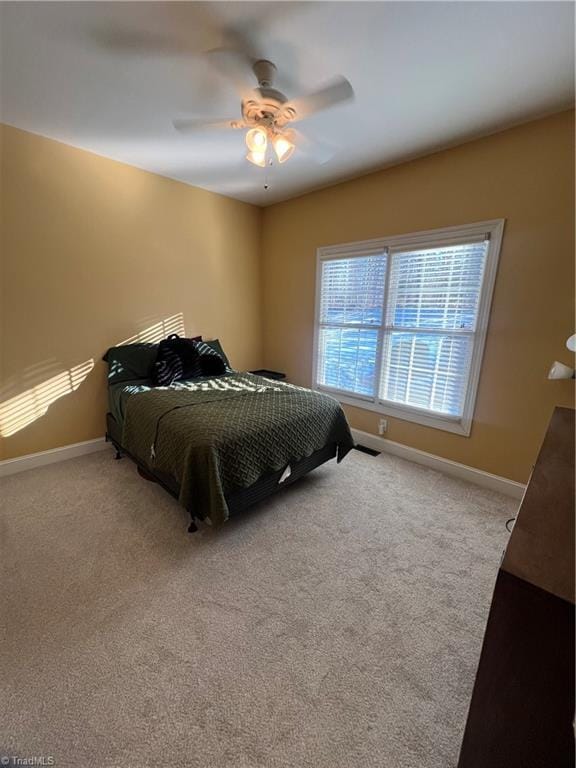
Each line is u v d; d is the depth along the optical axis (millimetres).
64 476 2646
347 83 1495
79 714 1115
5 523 2076
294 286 3883
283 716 1124
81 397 2963
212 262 3721
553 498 924
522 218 2234
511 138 2221
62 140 2527
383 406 3236
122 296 3088
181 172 3098
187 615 1488
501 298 2389
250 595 1601
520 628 662
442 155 2543
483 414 2590
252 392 2658
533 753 693
